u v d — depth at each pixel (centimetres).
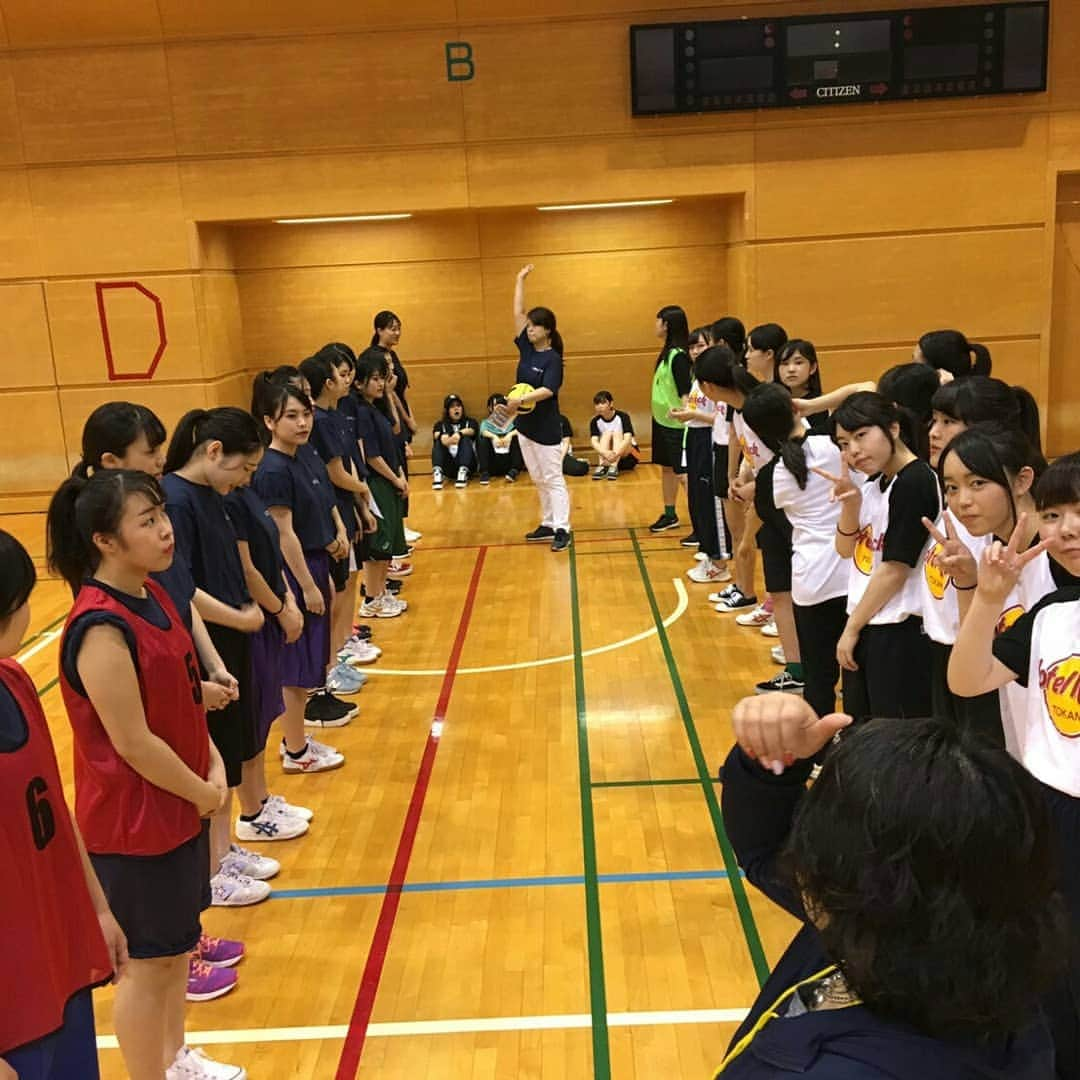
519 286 739
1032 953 79
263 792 369
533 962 290
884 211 861
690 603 609
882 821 80
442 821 374
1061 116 840
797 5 827
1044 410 888
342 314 1007
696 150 855
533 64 846
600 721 454
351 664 530
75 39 847
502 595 643
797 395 499
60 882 183
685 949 293
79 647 206
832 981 90
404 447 696
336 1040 263
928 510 297
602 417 973
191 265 885
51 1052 177
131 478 210
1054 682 196
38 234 880
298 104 855
